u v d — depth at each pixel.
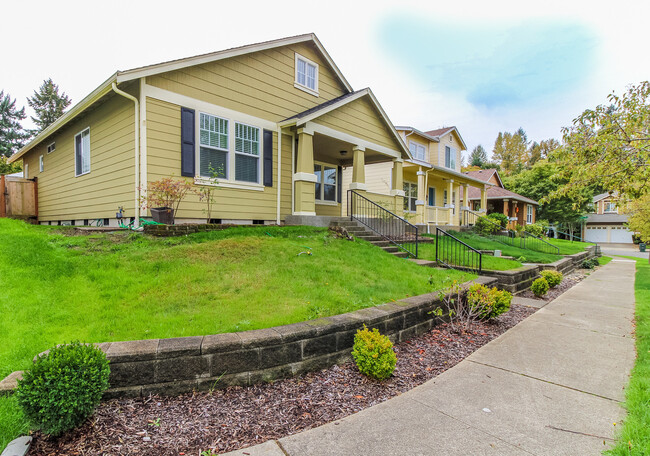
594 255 18.73
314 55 10.63
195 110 7.58
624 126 6.05
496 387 3.09
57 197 11.60
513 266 8.95
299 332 3.17
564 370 3.48
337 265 5.94
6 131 34.69
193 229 6.55
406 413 2.62
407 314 4.32
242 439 2.24
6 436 2.04
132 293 3.94
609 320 5.50
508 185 35.84
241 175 8.52
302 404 2.72
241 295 4.19
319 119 9.16
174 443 2.16
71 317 3.36
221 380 2.81
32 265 4.38
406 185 17.23
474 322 5.23
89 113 9.04
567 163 6.80
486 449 2.18
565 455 2.13
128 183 7.31
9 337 2.98
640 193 6.19
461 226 18.53
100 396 2.24
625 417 2.56
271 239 6.70
